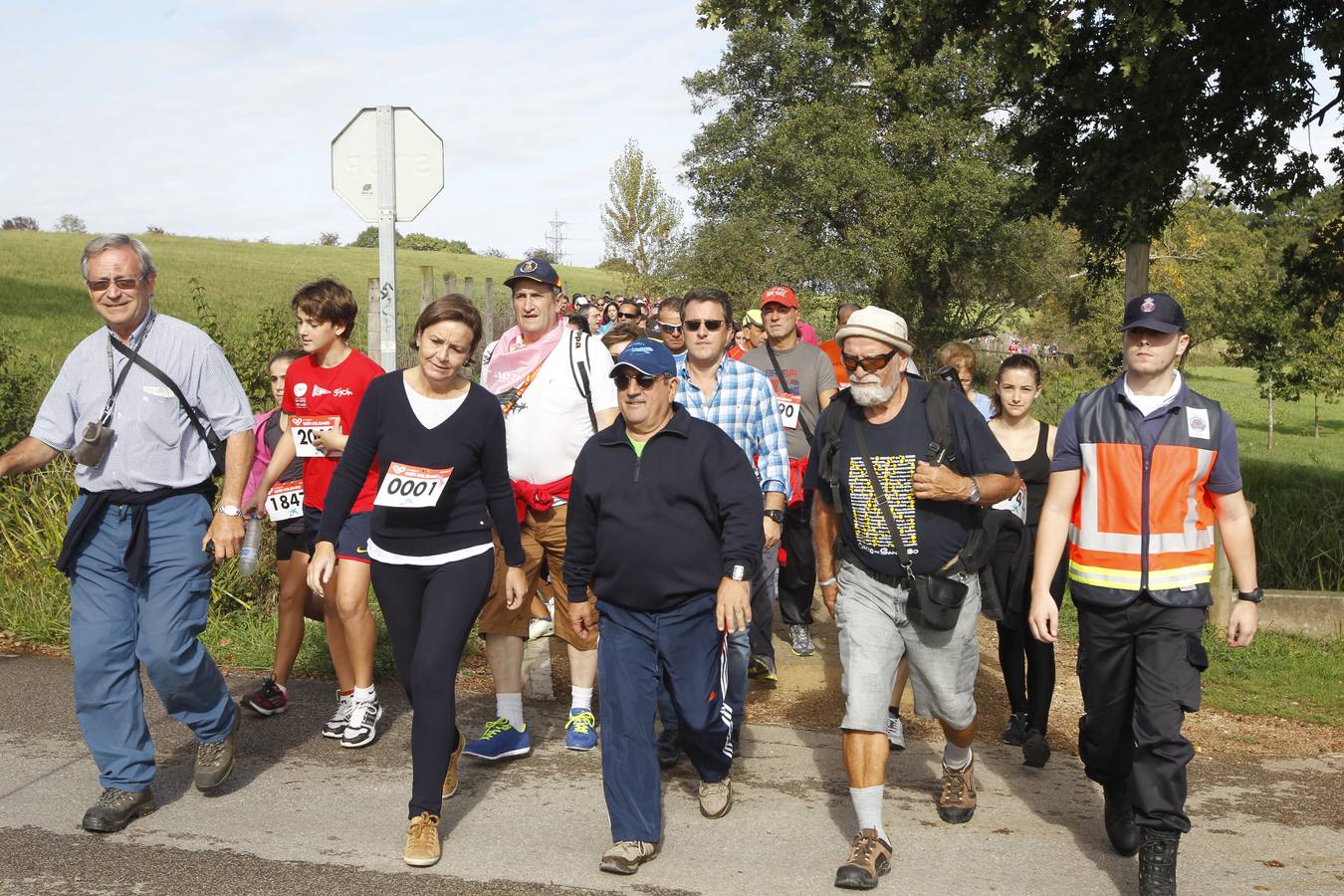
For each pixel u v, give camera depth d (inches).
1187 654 149.9
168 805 175.2
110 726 166.7
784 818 177.9
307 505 214.2
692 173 1553.9
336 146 289.7
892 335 160.1
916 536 162.9
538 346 212.2
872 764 157.8
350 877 151.3
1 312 868.0
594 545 168.2
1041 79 528.4
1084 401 159.2
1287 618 313.3
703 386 222.4
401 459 164.7
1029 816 181.5
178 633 166.4
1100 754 162.6
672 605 163.3
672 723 202.5
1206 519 153.4
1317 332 869.8
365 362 209.8
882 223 1378.0
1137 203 541.6
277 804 176.9
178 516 167.6
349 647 203.0
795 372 275.0
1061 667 273.6
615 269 1574.8
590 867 157.1
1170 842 146.6
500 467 171.3
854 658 162.7
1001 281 1528.1
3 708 219.9
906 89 649.0
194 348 168.1
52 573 287.0
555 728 222.8
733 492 162.9
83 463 161.9
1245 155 539.5
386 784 187.5
